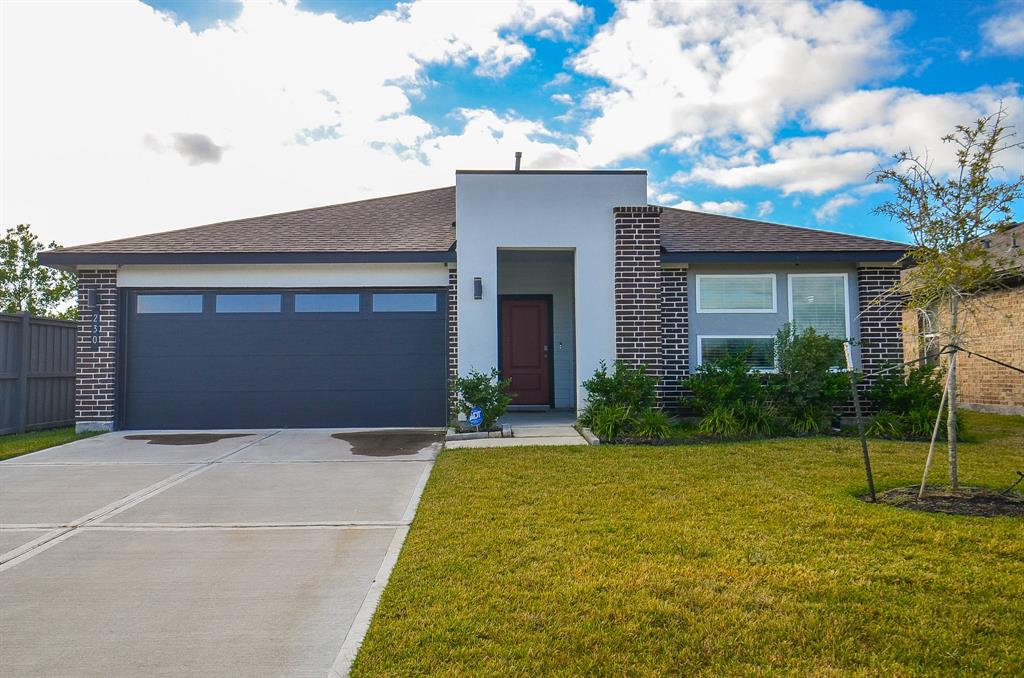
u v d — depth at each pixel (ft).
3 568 13.48
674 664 9.01
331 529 16.05
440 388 33.73
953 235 17.72
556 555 13.19
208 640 10.16
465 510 16.67
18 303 62.75
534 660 9.12
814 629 9.98
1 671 9.23
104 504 18.54
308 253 32.65
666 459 22.93
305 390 33.58
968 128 17.38
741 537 14.17
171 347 33.45
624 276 32.81
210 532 15.87
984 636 9.71
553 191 33.22
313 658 9.57
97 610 11.34
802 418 30.17
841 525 14.92
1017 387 40.24
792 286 34.32
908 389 30.45
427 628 10.09
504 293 42.09
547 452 24.59
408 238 35.73
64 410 37.73
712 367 31.96
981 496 17.29
